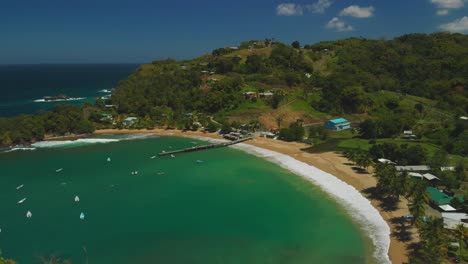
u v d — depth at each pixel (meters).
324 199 103.44
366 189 108.06
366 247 77.69
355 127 199.38
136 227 89.00
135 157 151.00
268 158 147.00
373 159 133.00
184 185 117.50
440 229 71.25
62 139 183.88
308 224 88.94
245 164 139.50
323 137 173.50
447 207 90.44
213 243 81.38
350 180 116.12
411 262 67.31
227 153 156.25
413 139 160.50
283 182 118.44
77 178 124.50
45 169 134.50
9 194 110.19
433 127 167.00
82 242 82.00
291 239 82.25
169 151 158.75
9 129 173.12
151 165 139.50
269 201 103.44
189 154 155.62
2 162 143.38
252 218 93.12
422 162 124.62
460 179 110.88
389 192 100.88
